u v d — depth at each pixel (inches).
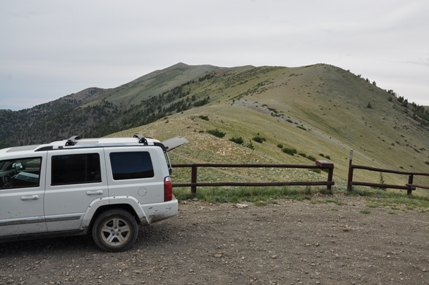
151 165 229.3
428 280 187.0
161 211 227.6
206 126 1836.9
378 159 3718.0
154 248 225.3
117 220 219.3
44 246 228.7
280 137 2378.2
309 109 4675.2
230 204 347.6
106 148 223.3
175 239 242.4
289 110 4148.6
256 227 271.6
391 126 5118.1
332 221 294.8
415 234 266.8
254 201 362.3
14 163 212.4
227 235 251.8
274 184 392.5
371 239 251.3
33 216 210.1
